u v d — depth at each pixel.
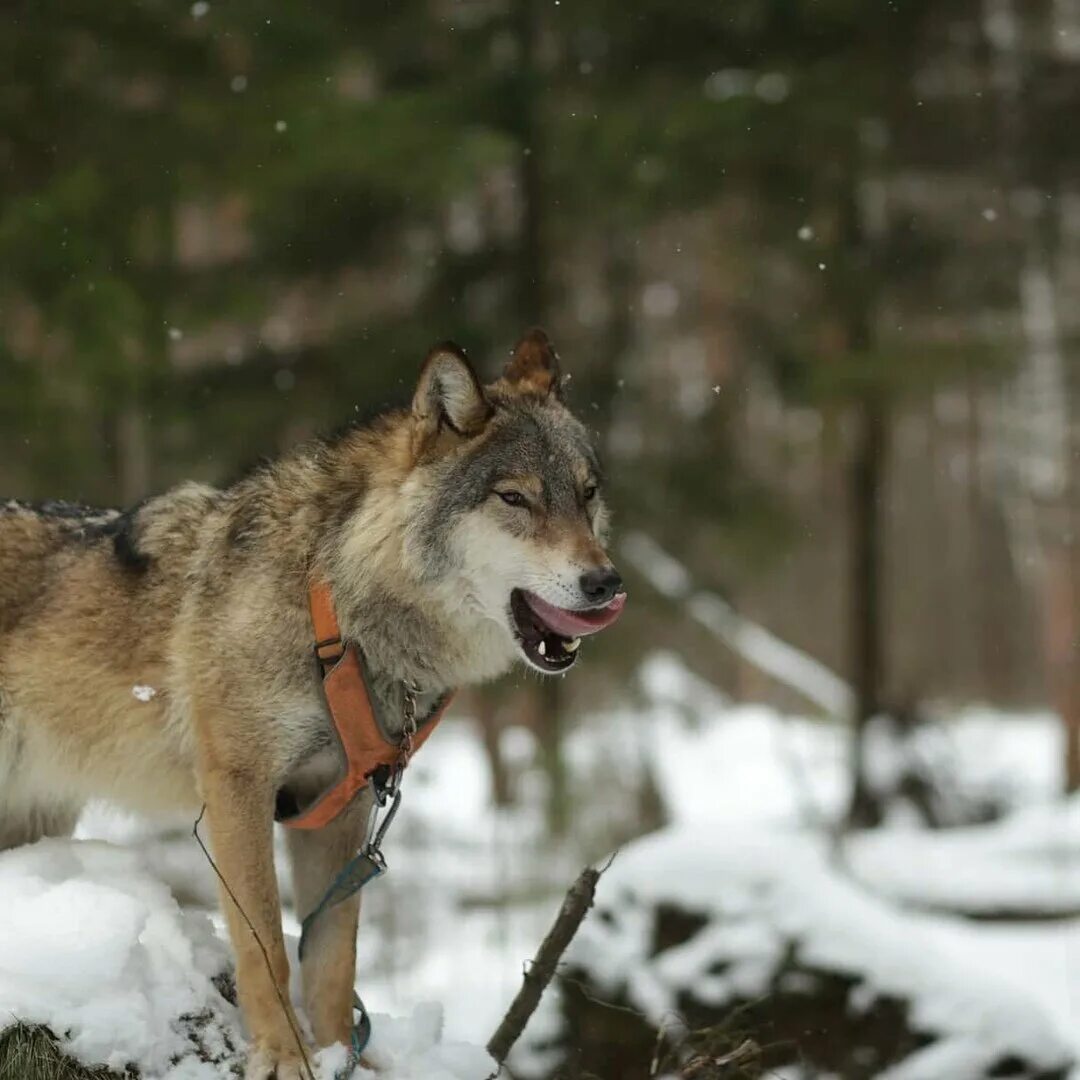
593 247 16.69
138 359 12.59
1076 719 17.77
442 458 4.02
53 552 4.25
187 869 7.97
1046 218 16.30
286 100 12.96
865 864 11.74
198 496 4.15
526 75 15.02
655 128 14.32
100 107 12.23
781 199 15.22
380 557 3.90
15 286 11.20
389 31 15.64
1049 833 13.04
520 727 17.33
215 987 3.82
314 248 15.16
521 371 4.58
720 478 15.75
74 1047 3.38
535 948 8.82
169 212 12.41
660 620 16.31
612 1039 6.45
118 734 4.06
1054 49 16.59
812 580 33.62
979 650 35.59
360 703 3.87
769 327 16.02
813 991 6.50
